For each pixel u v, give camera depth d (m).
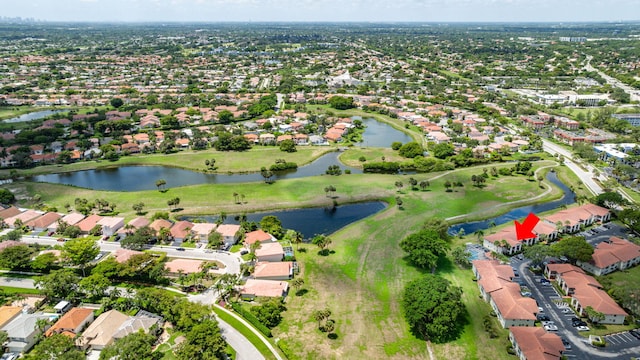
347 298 123.81
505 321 110.81
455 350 104.38
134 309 116.94
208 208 183.25
